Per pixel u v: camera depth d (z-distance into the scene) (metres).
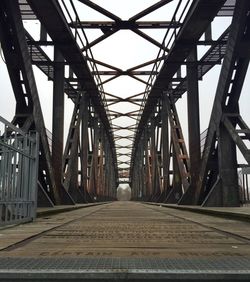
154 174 54.44
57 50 31.69
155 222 14.74
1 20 19.75
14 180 12.14
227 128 21.11
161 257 6.59
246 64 20.47
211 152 23.95
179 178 38.09
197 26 24.92
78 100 40.09
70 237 9.53
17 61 20.38
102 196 69.00
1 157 11.08
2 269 5.43
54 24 24.59
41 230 10.99
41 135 22.97
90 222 14.68
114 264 5.88
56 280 5.06
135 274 5.10
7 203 11.59
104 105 51.78
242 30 19.45
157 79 36.72
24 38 20.62
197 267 5.62
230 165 21.81
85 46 30.94
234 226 12.69
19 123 21.94
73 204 29.62
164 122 43.97
